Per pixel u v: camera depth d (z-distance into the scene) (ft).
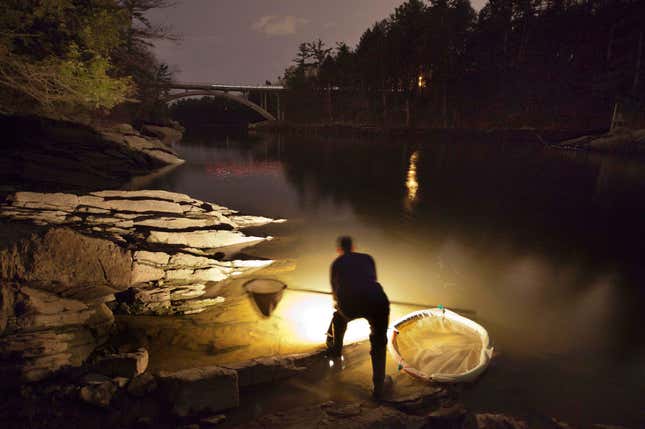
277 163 84.17
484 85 185.16
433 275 22.58
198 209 34.40
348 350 14.01
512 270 23.57
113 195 34.94
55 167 52.65
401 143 149.38
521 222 35.70
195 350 14.25
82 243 16.38
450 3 201.16
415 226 34.14
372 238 30.30
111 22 40.01
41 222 24.91
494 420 10.16
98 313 15.19
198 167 75.66
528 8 171.01
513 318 17.37
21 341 12.30
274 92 362.12
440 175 66.18
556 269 23.89
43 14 34.27
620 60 135.95
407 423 9.57
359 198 46.65
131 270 18.35
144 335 15.26
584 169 73.26
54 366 11.41
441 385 11.99
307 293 19.74
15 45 36.65
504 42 180.34
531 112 166.71
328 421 9.57
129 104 115.55
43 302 14.30
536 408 11.38
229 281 21.36
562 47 164.45
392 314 17.61
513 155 101.09
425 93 215.51
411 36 205.26
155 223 28.91
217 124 510.58
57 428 8.91
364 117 254.88
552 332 16.11
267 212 39.19
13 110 44.37
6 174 46.98
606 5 147.13
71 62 37.78
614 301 19.36
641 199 46.09
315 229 32.78
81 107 64.13
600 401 11.85
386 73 219.82
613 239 30.53
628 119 126.93
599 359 14.16
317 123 292.20
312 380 12.19
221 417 10.03
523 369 13.35
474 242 29.53
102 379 10.66
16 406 9.53
